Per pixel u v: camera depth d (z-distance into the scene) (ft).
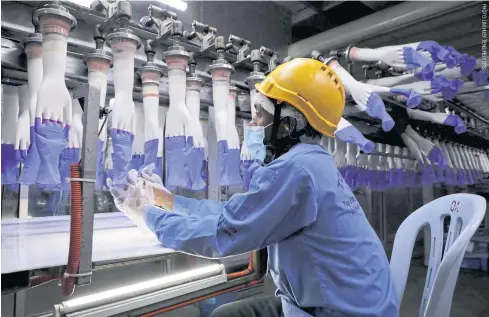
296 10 10.75
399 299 4.24
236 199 3.02
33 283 2.96
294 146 3.41
